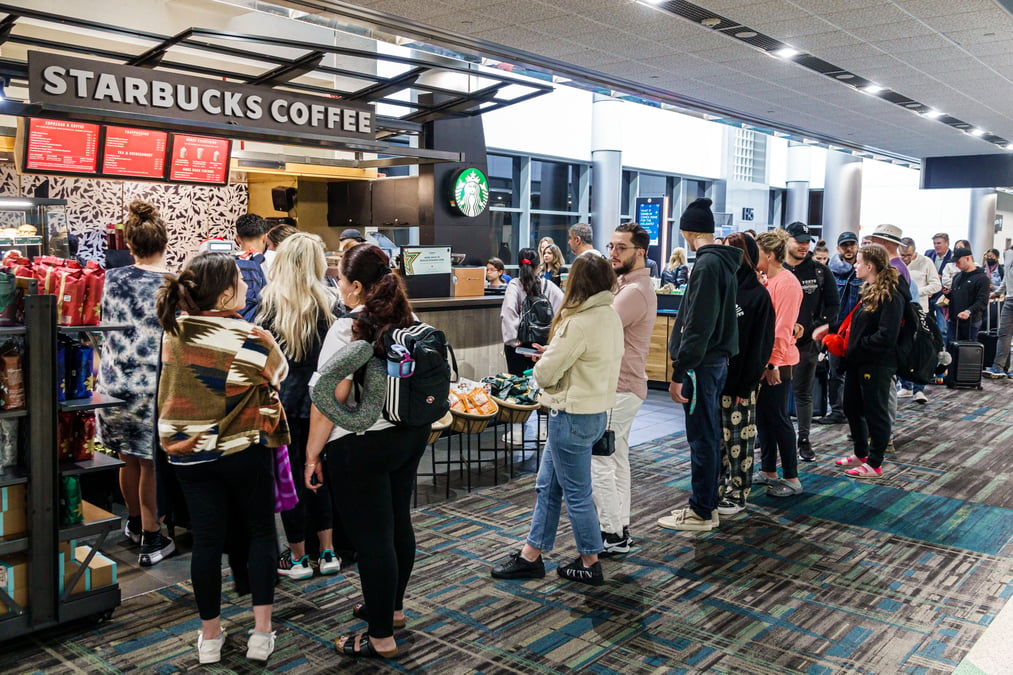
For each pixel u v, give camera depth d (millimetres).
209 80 5398
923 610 3332
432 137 8141
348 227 9867
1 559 2904
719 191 16906
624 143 13977
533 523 3576
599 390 3305
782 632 3115
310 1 5422
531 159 13078
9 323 2793
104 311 3590
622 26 6164
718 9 5699
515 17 5910
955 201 18328
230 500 2877
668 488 4984
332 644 2955
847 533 4238
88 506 3285
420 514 4438
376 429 2656
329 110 6051
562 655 2912
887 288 4996
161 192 8867
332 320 3422
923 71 7684
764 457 4926
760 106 9633
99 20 7496
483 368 6672
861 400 5328
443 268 6520
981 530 4312
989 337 9805
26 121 6223
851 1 5445
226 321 2666
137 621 3121
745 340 4262
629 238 3676
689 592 3469
